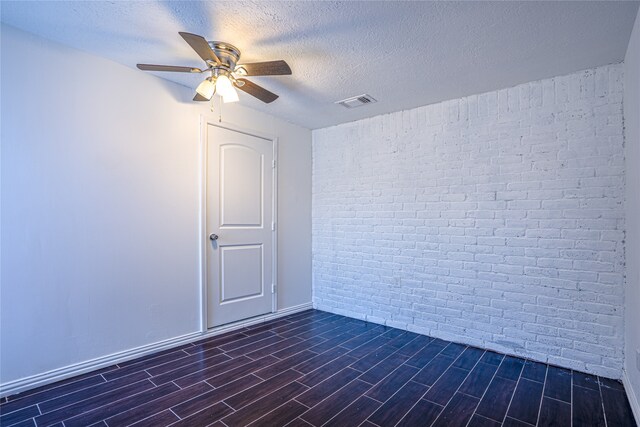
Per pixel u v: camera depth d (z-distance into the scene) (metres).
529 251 2.64
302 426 1.76
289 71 2.10
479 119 2.90
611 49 2.16
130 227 2.53
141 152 2.59
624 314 2.26
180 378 2.27
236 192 3.28
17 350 2.04
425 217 3.20
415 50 2.21
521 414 1.88
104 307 2.40
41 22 1.96
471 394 2.09
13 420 1.79
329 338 3.07
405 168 3.34
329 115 3.58
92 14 1.87
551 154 2.55
